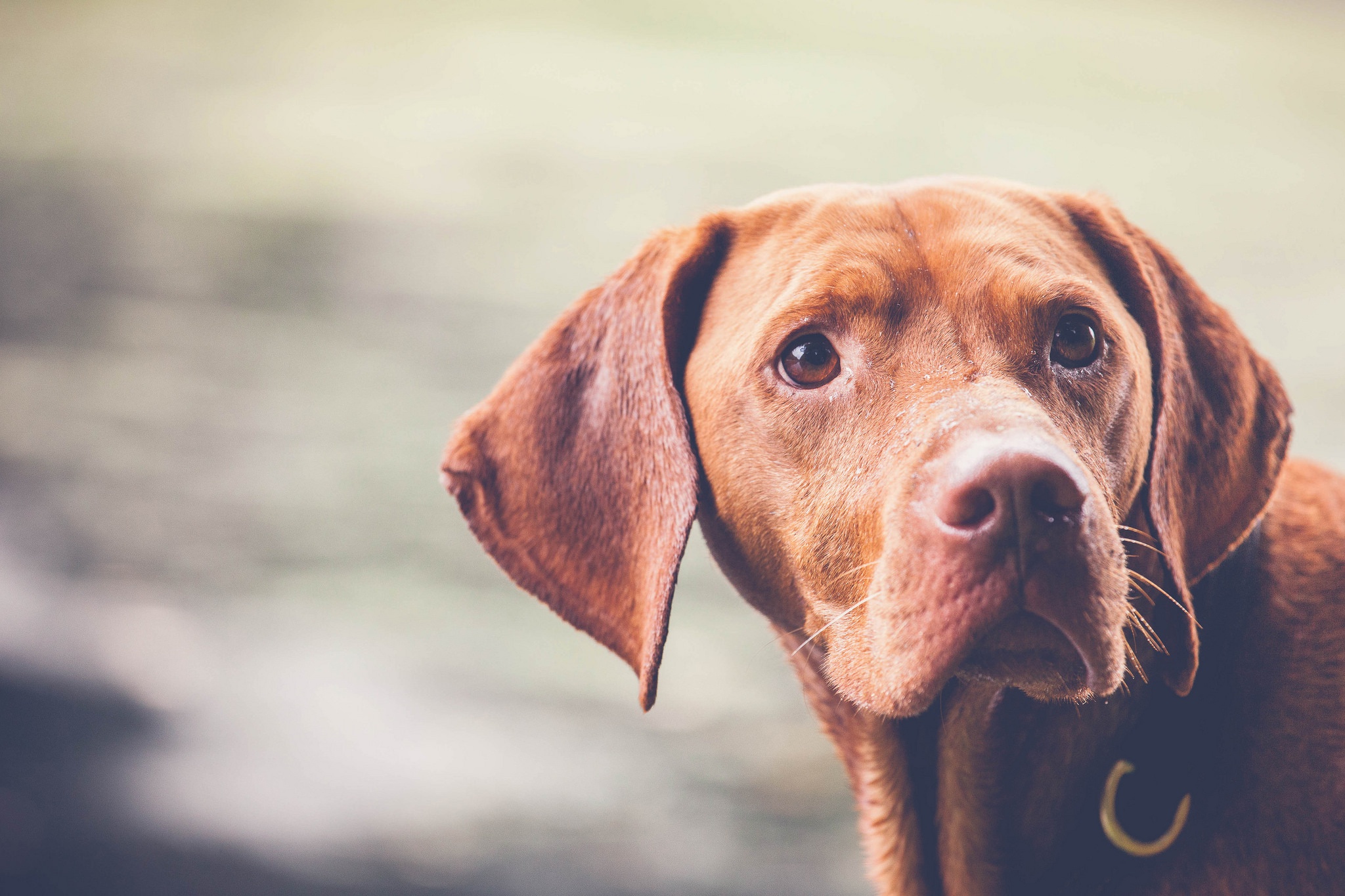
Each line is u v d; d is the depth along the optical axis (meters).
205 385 11.84
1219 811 2.79
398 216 17.91
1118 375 2.83
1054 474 2.41
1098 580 2.46
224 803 6.27
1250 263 16.17
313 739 6.81
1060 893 2.97
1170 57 36.59
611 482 3.14
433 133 23.45
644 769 6.59
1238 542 2.98
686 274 3.16
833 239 2.97
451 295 14.39
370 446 10.53
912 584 2.55
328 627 7.87
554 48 33.28
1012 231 2.93
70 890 5.79
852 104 26.86
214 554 8.61
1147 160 23.08
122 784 6.41
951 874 3.11
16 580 8.22
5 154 21.97
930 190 3.09
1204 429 3.05
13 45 32.53
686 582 8.71
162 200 18.95
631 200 18.64
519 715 7.05
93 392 11.56
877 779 3.21
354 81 28.70
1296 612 2.91
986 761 2.98
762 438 2.94
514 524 3.22
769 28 37.34
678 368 3.19
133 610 7.98
